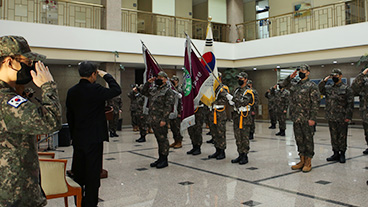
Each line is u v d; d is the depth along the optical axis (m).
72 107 3.04
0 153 1.52
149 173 5.04
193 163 5.77
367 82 5.38
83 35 11.06
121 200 3.69
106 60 11.66
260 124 13.96
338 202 3.53
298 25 14.86
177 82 7.55
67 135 8.12
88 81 3.12
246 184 4.33
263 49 13.82
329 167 5.33
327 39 11.77
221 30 16.16
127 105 14.36
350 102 5.56
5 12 10.87
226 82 15.42
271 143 8.22
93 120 3.00
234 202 3.58
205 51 6.29
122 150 7.37
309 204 3.47
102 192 4.01
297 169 5.20
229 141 8.62
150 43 12.59
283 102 9.77
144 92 5.43
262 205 3.47
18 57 1.60
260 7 16.78
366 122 5.71
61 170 2.82
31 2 11.39
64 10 12.32
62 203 3.62
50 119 1.59
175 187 4.22
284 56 13.23
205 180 4.57
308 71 4.99
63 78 13.12
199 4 16.89
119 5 12.04
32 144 1.65
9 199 1.50
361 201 3.55
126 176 4.85
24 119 1.51
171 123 7.52
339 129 5.69
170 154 6.73
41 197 1.69
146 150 7.36
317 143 8.06
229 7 16.47
